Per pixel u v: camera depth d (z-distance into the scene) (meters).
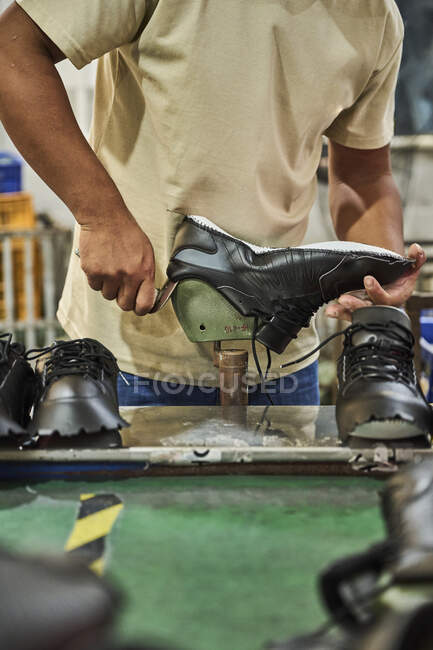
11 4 0.98
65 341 0.92
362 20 1.04
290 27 1.00
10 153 4.54
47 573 0.33
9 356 0.88
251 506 0.71
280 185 1.11
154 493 0.75
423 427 0.79
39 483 0.78
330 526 0.66
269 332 0.98
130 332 1.19
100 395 0.83
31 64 0.97
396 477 0.64
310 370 1.29
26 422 0.90
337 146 1.33
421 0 3.53
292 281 0.96
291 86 1.04
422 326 2.16
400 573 0.45
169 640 0.47
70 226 4.54
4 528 0.66
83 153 0.98
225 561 0.59
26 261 3.93
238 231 1.09
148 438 0.85
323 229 3.39
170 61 1.01
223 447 0.80
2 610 0.30
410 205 3.61
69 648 0.30
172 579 0.56
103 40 0.98
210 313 0.99
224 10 0.98
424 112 3.60
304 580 0.55
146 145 1.11
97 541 0.63
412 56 3.60
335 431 0.89
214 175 1.05
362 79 1.10
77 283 1.25
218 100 1.01
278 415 0.97
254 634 0.47
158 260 1.15
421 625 0.41
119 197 1.01
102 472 0.79
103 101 1.20
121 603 0.34
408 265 0.98
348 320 1.02
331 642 0.44
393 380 0.84
